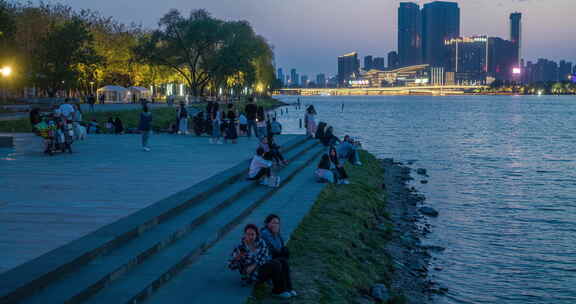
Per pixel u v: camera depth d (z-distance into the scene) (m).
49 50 65.88
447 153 41.03
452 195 23.06
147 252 8.36
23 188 12.98
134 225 9.01
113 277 7.33
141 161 18.52
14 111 47.09
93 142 26.23
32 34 75.25
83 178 14.57
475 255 14.26
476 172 30.44
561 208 20.41
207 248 9.58
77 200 11.50
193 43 80.38
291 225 11.85
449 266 13.27
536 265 13.51
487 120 92.06
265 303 7.54
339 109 153.25
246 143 25.97
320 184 17.52
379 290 9.75
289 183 17.55
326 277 9.26
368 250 12.54
